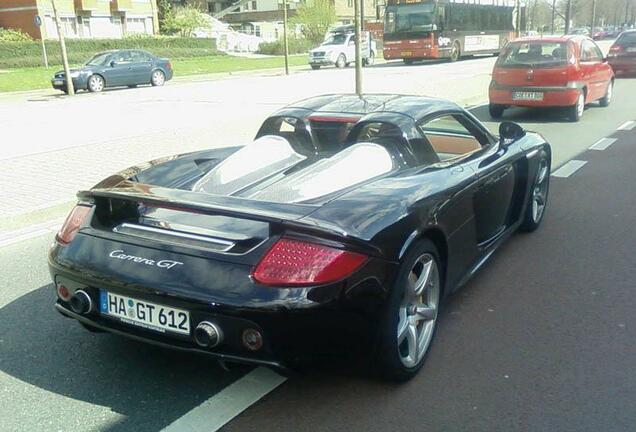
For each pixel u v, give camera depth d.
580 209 6.46
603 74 14.27
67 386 3.26
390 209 3.09
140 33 51.38
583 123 12.49
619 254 5.12
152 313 2.90
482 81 19.16
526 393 3.14
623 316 3.99
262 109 14.56
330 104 4.41
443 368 3.39
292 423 2.93
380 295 2.91
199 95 19.23
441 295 3.65
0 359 3.54
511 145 4.99
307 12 59.69
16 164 8.81
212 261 2.86
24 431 2.88
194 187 3.73
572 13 55.41
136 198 3.08
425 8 30.47
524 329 3.83
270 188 3.49
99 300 3.09
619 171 8.14
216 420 2.95
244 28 78.25
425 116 4.12
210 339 2.76
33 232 6.10
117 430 2.88
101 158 9.16
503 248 5.30
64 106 17.78
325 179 3.45
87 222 3.33
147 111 15.20
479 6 34.16
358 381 3.27
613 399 3.08
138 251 3.04
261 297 2.69
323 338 2.78
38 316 4.12
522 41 13.02
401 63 35.00
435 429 2.87
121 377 3.34
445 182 3.63
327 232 2.77
